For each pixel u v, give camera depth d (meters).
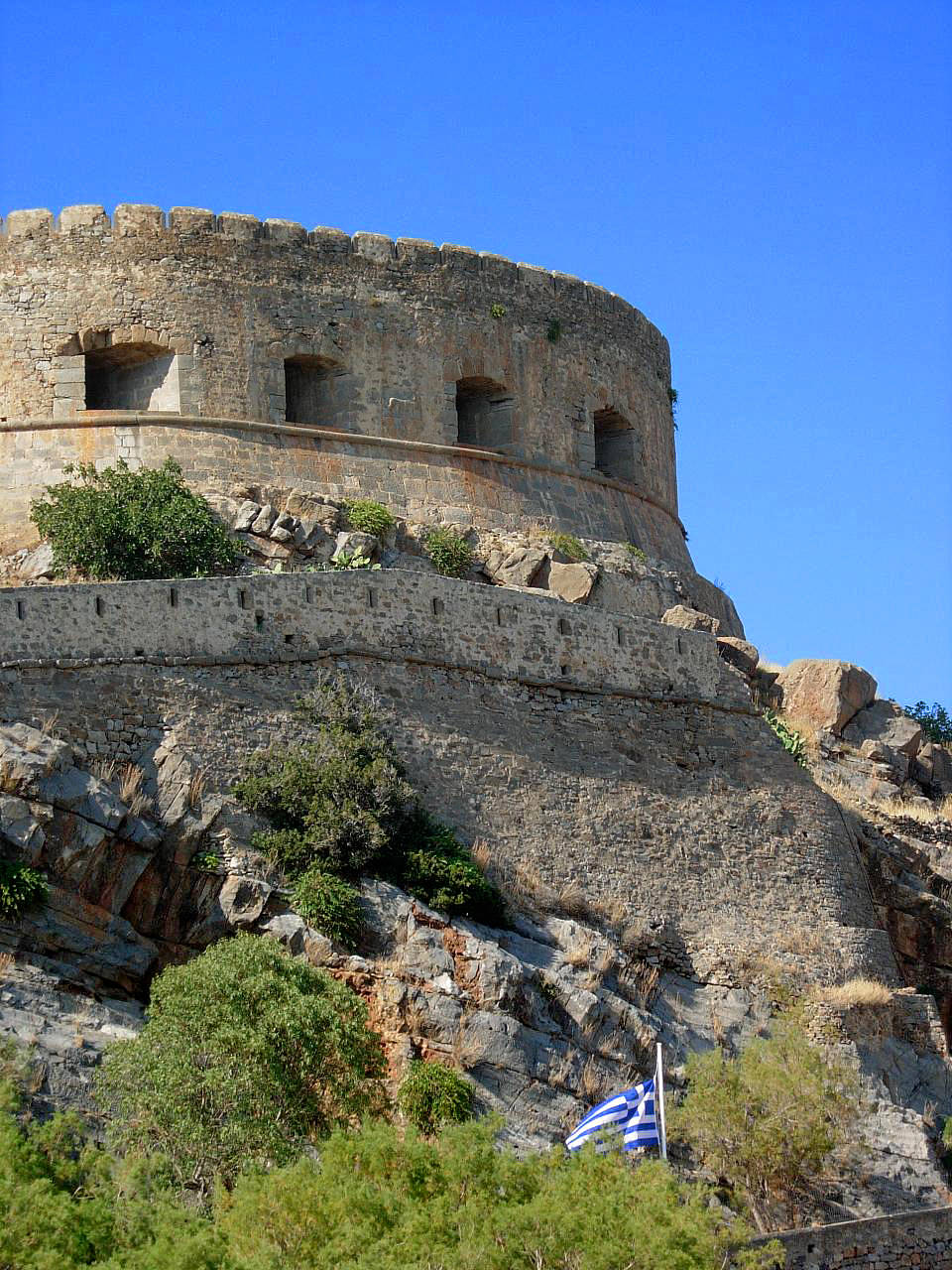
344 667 45.75
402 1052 39.78
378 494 54.28
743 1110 41.41
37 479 52.12
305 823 42.31
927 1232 37.38
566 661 48.78
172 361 53.28
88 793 40.31
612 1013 42.50
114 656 42.91
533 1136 39.66
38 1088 36.00
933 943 51.28
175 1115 35.03
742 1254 33.53
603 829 47.41
